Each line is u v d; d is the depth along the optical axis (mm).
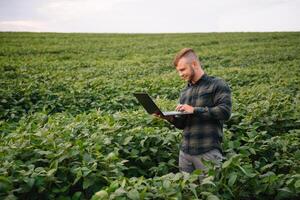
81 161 4508
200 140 4363
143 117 6965
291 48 30062
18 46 30219
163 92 12555
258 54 26922
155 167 5043
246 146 5457
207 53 27422
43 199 3938
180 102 4688
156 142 5535
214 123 4367
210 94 4312
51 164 4125
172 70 20219
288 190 3822
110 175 4195
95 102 10344
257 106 7824
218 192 3898
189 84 4602
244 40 37031
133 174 5078
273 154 5656
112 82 13805
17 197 3637
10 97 10289
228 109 4164
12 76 16922
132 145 5453
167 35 44594
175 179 3594
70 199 3904
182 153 4609
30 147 4754
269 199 4152
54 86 12906
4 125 7348
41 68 19969
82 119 6898
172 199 3266
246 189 4059
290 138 6023
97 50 30125
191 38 39688
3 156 4547
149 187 3453
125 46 32938
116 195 3191
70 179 4238
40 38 37312
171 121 4641
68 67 20703
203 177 4301
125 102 10695
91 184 3941
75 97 10953
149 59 24516
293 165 4918
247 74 17406
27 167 4219
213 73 17734
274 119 7215
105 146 5227
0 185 3648
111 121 6297
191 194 3553
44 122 7156
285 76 16703
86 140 5277
